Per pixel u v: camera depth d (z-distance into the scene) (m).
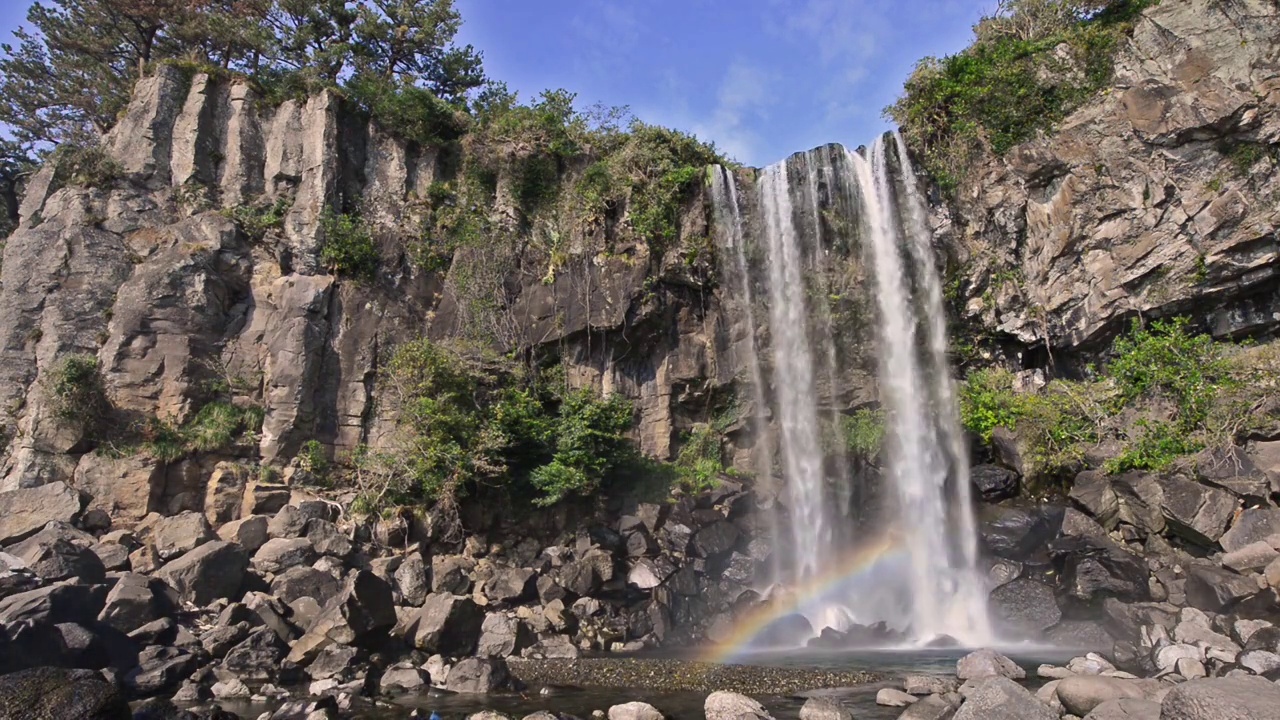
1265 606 14.09
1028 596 17.58
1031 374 25.28
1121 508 19.34
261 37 28.95
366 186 26.50
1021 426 22.59
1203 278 21.58
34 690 9.44
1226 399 19.56
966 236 25.59
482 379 22.91
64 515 18.62
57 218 23.28
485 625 15.89
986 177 25.19
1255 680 7.65
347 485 21.80
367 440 22.78
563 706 11.67
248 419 21.84
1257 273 21.06
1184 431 19.77
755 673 13.64
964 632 18.31
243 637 14.61
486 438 20.95
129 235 23.39
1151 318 22.64
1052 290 24.02
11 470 19.94
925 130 26.05
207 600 16.41
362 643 14.37
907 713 10.14
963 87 25.64
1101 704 9.09
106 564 17.05
